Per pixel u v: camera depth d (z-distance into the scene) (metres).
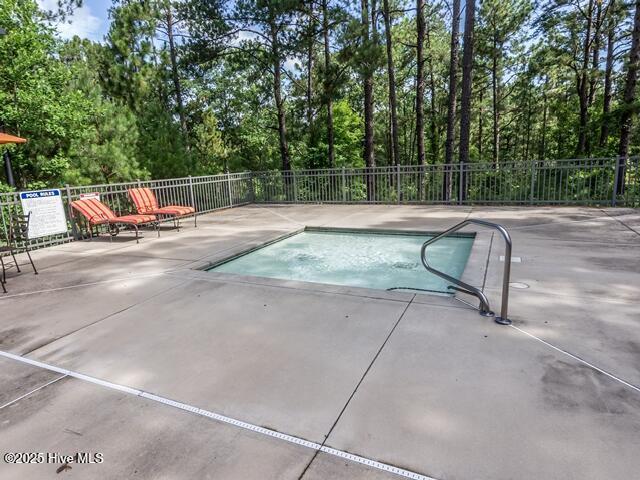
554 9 17.69
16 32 10.41
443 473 1.64
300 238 7.64
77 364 2.72
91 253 6.25
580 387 2.20
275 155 24.28
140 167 12.57
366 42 11.62
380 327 3.09
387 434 1.89
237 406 2.16
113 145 11.38
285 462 1.74
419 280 4.92
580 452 1.72
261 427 1.98
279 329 3.15
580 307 3.32
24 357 2.85
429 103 29.89
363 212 9.80
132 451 1.85
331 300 3.74
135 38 13.58
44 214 6.56
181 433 1.97
